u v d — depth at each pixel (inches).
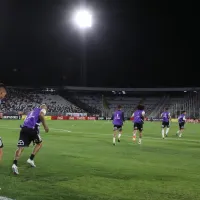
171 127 1631.4
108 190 295.4
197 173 379.6
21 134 371.2
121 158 485.4
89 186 307.9
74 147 617.9
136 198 271.9
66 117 2591.0
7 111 2640.3
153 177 352.5
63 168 390.0
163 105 3051.2
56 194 277.4
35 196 269.4
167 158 498.9
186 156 526.6
